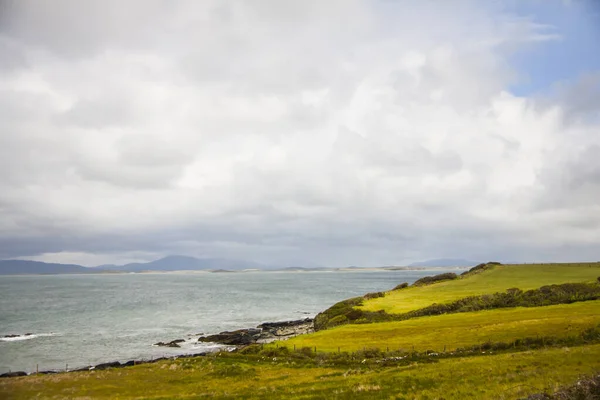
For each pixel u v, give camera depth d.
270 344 66.44
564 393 22.33
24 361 74.88
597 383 22.20
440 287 115.56
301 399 31.42
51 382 45.19
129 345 88.50
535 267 140.50
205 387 41.38
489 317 68.31
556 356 36.12
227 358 56.97
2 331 106.69
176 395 37.97
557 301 79.94
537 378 28.97
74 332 104.69
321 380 39.53
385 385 32.88
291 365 50.66
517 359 36.94
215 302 179.38
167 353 80.56
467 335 55.09
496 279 120.00
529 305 80.31
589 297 79.19
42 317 132.62
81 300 194.75
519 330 53.09
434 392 29.05
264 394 34.94
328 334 70.31
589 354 35.47
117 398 38.31
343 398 30.28
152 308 156.88
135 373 49.12
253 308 156.00
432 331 61.94
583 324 51.47
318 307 158.62
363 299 108.12
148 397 37.75
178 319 127.25
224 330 107.44
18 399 38.91
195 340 93.94
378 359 49.50
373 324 76.75
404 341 57.19
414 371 37.62
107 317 131.88
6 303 181.62
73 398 38.62
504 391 26.70
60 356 78.56
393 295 109.00
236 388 39.91
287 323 112.75
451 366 37.88
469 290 104.00
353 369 44.91
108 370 51.84
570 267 138.00
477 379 31.25
